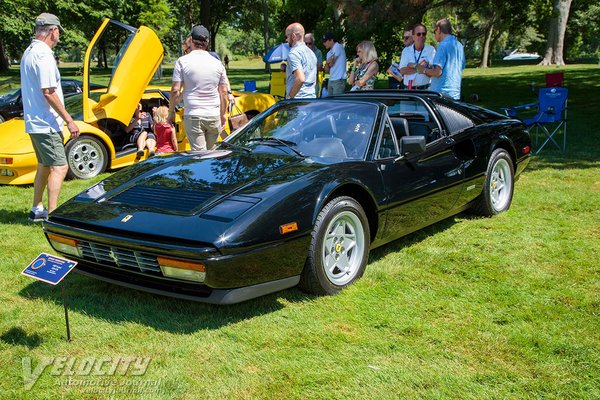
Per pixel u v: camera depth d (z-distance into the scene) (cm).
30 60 510
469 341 312
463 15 1931
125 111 793
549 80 1098
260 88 2414
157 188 374
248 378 279
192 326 336
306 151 427
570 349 300
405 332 324
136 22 3431
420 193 437
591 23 5994
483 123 543
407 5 1650
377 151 422
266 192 347
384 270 418
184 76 620
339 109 460
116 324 339
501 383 271
